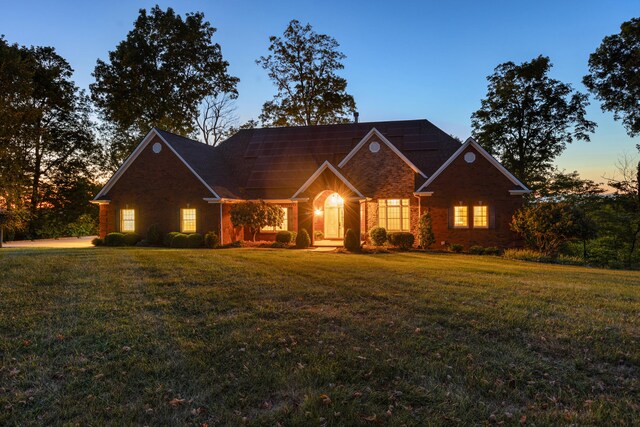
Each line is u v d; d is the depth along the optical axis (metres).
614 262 19.02
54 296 8.16
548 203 20.02
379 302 8.10
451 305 7.84
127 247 21.75
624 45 29.73
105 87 34.72
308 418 4.00
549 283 10.62
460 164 22.11
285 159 26.88
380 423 3.95
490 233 21.66
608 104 31.30
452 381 4.84
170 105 36.47
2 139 29.08
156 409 4.19
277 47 37.75
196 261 13.11
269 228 25.17
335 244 22.80
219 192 23.09
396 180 23.59
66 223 39.22
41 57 35.75
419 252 20.55
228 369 5.09
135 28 35.56
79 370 5.00
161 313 7.21
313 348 5.72
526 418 4.06
